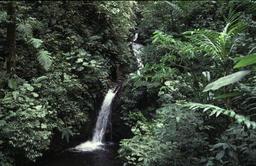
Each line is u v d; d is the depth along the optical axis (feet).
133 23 30.58
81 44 24.25
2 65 19.90
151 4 28.76
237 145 11.03
